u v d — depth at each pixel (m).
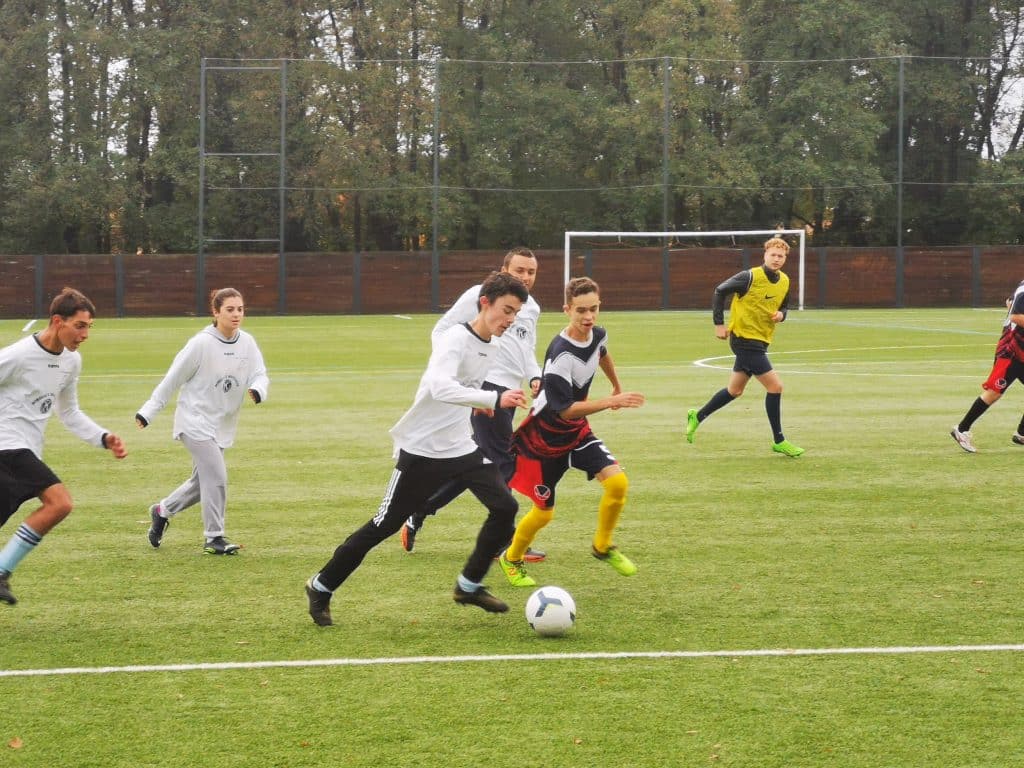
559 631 6.96
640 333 35.66
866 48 55.72
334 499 11.31
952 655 6.61
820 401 18.39
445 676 6.30
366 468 12.93
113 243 56.84
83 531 9.98
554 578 8.41
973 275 50.28
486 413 9.65
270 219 53.41
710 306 50.00
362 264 49.41
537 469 8.20
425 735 5.50
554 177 56.31
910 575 8.36
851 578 8.28
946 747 5.36
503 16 59.59
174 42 55.94
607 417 16.80
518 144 56.06
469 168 55.12
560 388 8.05
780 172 54.56
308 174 52.91
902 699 5.94
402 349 30.64
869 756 5.27
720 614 7.45
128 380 22.27
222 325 9.05
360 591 8.05
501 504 7.23
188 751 5.34
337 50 56.69
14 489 7.46
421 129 54.16
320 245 54.09
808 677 6.26
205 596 7.93
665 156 49.88
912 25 59.16
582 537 9.68
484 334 7.28
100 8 58.78
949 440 14.49
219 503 9.13
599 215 55.59
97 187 54.41
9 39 56.19
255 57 55.81
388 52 56.75
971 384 20.61
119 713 5.79
